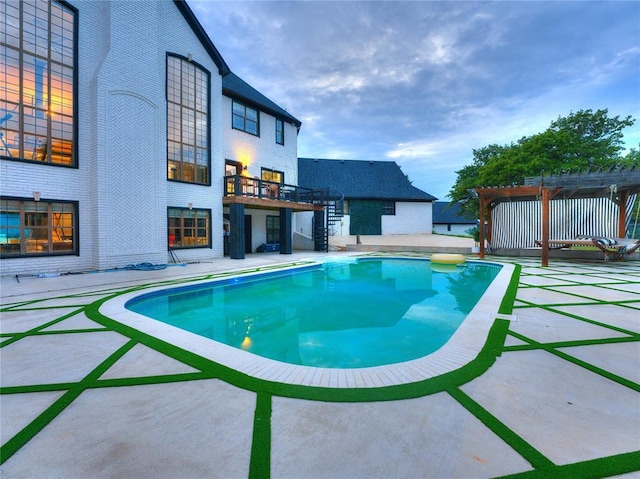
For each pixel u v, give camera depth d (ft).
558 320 14.94
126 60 35.14
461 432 6.68
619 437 6.47
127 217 35.14
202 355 11.05
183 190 42.55
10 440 6.49
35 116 30.14
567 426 6.86
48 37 30.78
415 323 18.42
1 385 8.89
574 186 35.40
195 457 5.99
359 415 7.36
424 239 72.49
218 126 47.32
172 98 41.45
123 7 34.94
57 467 5.75
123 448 6.26
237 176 44.60
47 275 28.78
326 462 5.84
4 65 28.48
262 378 9.27
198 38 44.37
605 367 9.84
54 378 9.31
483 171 57.93
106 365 10.21
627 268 33.76
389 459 5.90
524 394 8.23
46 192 30.55
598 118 54.90
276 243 58.54
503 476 5.43
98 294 21.09
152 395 8.32
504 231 47.03
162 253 38.50
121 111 34.68
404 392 8.35
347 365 12.65
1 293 21.48
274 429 6.85
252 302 23.56
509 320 14.94
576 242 37.93
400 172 95.09
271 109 56.95
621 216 39.34
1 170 28.17
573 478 5.37
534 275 29.01
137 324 14.61
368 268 39.70
